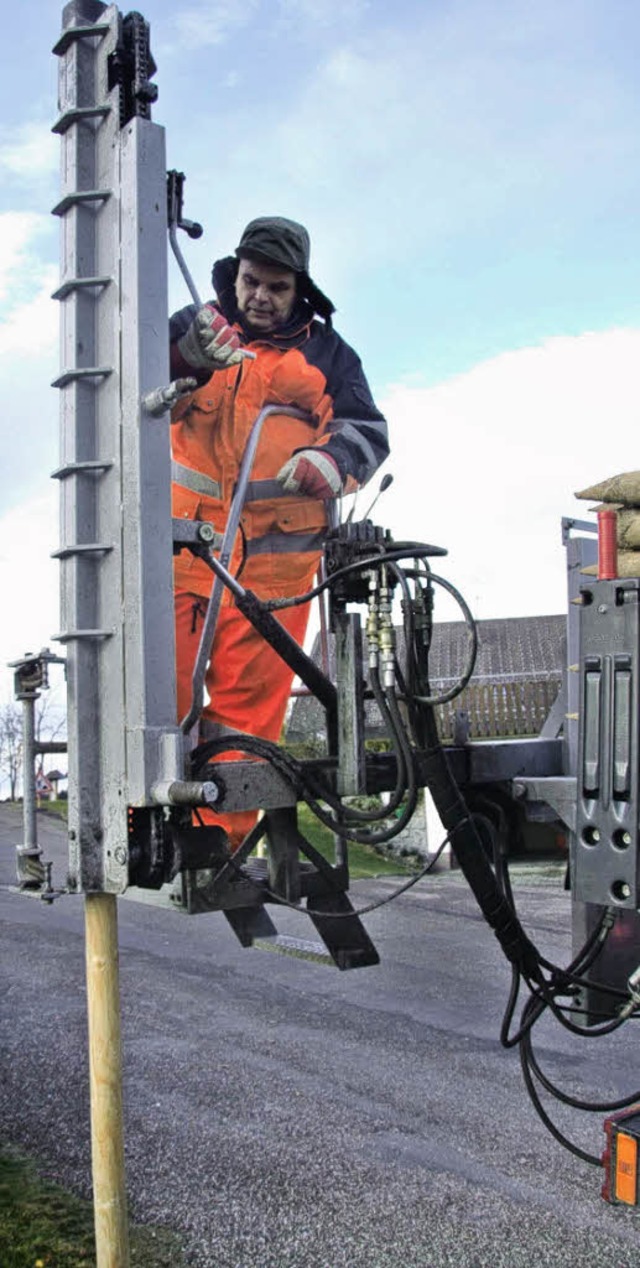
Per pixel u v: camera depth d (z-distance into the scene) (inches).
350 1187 170.1
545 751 145.2
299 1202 165.2
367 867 504.7
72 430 116.0
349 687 121.2
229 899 119.6
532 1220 158.9
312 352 137.6
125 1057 234.7
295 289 137.1
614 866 96.3
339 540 120.9
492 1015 265.7
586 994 127.1
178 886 119.3
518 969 120.3
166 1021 262.2
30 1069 225.6
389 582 117.9
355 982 299.6
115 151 115.3
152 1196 167.9
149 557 110.0
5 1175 174.7
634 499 131.4
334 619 122.3
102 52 118.2
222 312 133.8
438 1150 183.6
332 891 128.5
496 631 234.5
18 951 338.6
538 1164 177.8
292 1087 214.7
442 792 116.0
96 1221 114.7
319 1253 149.6
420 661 115.7
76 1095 209.8
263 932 139.4
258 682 135.4
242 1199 166.4
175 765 108.7
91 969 116.4
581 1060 229.6
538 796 132.3
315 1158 180.9
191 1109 203.3
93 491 115.6
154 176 113.9
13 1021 261.6
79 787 113.3
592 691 99.2
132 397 111.3
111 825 112.1
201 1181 172.9
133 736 109.4
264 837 141.8
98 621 114.7
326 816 118.6
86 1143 187.0
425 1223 158.1
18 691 123.6
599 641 98.9
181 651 132.0
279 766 117.8
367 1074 221.9
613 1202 109.3
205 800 102.5
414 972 311.4
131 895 125.9
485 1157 180.7
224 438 132.6
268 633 122.3
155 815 109.6
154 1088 214.8
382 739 137.2
